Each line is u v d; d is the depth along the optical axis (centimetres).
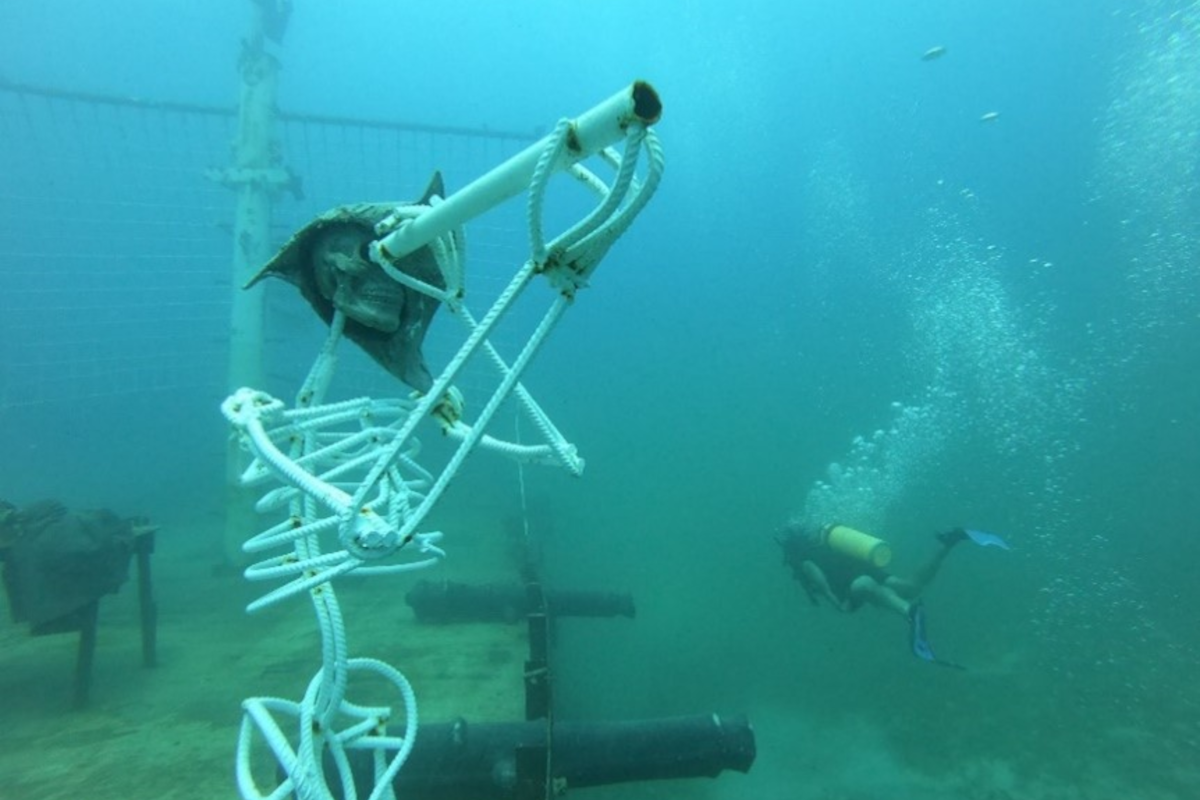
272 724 147
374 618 638
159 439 2003
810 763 609
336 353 164
